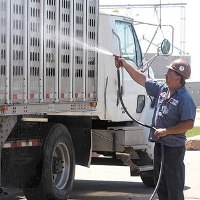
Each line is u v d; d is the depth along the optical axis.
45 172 11.02
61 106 10.77
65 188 11.58
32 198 11.25
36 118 10.89
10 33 9.46
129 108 12.98
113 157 13.40
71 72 10.97
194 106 8.62
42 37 10.22
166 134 8.50
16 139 10.48
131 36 13.24
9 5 9.41
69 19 10.90
